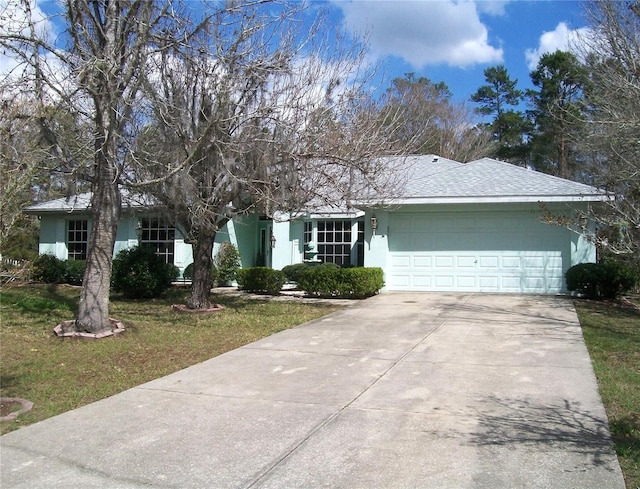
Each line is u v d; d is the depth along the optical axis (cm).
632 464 445
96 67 849
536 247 1570
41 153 756
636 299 1500
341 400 618
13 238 967
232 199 1183
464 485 410
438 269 1642
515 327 1053
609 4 1931
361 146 1170
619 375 706
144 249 1559
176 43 970
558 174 3055
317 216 1822
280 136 1115
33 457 477
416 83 4031
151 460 466
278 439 506
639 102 1108
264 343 938
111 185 984
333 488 411
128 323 1096
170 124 1039
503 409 578
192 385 689
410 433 515
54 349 882
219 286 1961
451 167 1908
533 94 3553
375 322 1130
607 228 1095
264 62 1046
